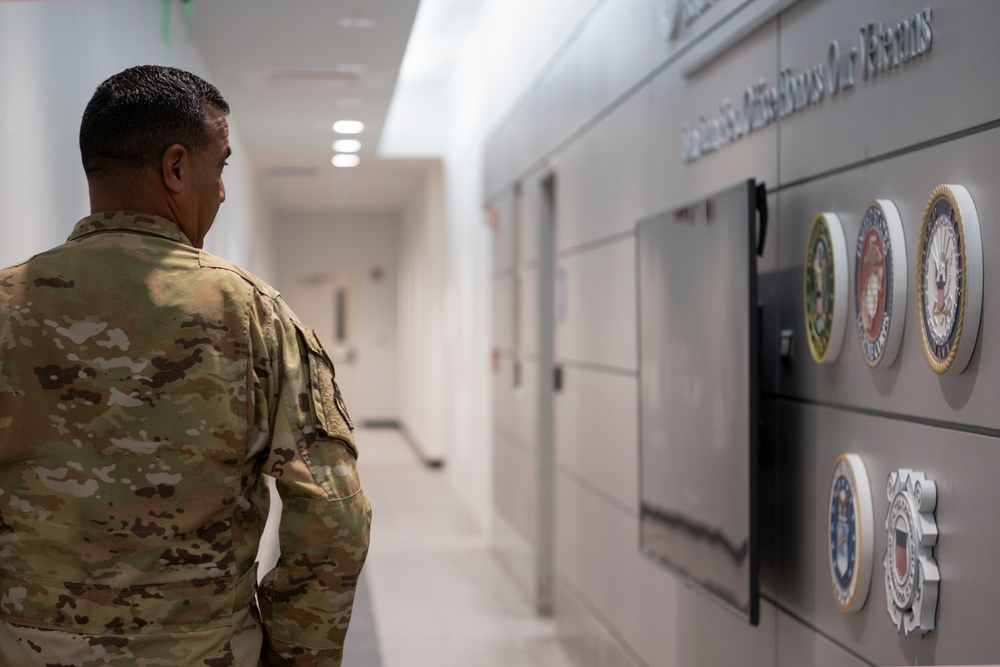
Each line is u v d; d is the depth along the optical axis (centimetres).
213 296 144
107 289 141
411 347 1534
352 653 545
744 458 287
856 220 238
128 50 383
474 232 949
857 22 237
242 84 712
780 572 288
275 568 147
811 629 266
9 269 146
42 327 140
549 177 616
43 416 139
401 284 1720
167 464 139
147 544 138
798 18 271
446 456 1199
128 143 147
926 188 207
